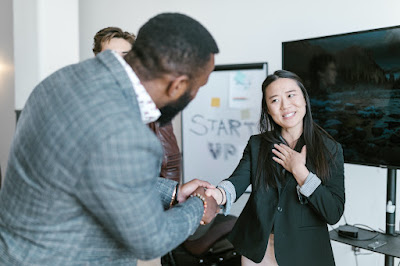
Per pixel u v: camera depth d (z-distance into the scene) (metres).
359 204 2.26
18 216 0.85
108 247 0.91
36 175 0.81
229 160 2.66
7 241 0.88
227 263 2.10
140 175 0.78
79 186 0.78
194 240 2.14
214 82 2.67
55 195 0.80
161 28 0.86
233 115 2.62
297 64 2.14
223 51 2.69
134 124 0.79
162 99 0.93
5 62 3.89
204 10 2.74
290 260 1.42
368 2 2.12
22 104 3.00
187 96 0.95
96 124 0.77
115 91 0.83
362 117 1.87
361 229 1.93
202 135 2.74
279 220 1.45
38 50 2.84
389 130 1.76
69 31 2.99
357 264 2.31
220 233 2.19
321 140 1.50
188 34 0.86
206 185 1.33
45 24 2.84
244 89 2.56
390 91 1.74
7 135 3.98
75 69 0.90
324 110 2.04
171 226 0.88
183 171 2.83
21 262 0.86
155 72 0.87
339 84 1.94
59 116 0.80
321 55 2.01
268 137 1.57
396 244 1.72
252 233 1.50
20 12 2.89
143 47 0.87
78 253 0.88
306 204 1.45
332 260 1.44
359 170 2.25
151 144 0.80
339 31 2.24
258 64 2.50
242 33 2.61
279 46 2.47
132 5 2.99
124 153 0.76
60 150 0.78
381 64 1.76
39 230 0.84
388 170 1.83
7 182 0.89
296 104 1.48
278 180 1.49
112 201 0.77
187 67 0.87
